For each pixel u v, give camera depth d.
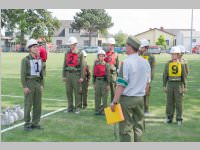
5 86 11.20
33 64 5.49
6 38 47.53
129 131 4.19
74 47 6.94
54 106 7.79
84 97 7.56
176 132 5.61
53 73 15.98
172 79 6.08
